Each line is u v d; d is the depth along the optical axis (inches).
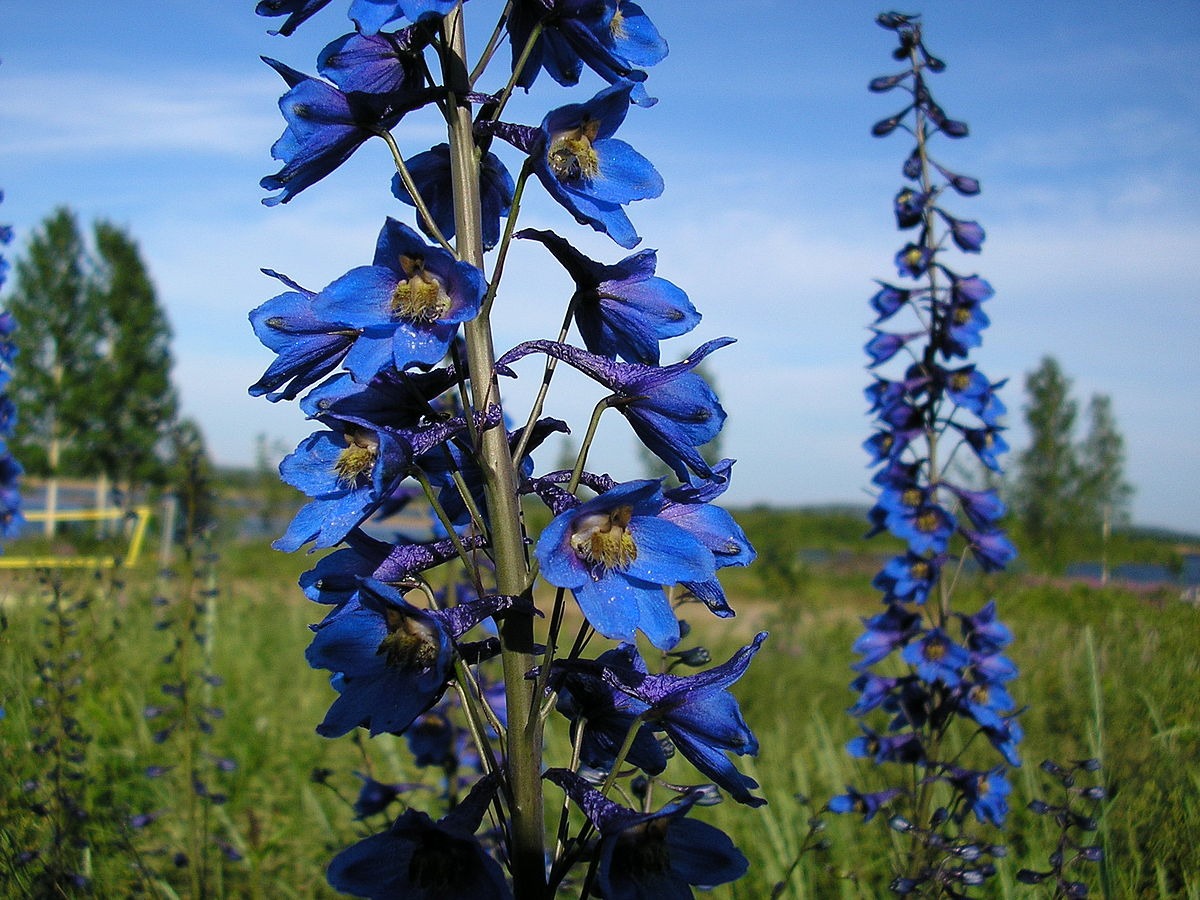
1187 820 17.3
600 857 8.5
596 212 9.4
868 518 24.0
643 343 10.3
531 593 9.0
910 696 21.4
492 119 9.6
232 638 39.1
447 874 8.3
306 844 22.2
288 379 9.9
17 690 22.9
